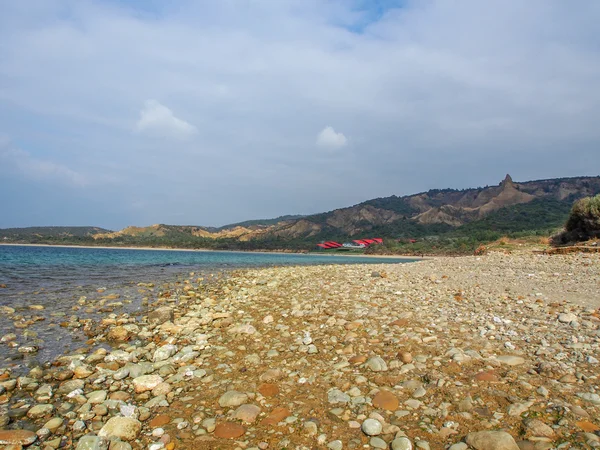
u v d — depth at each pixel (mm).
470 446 3498
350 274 19047
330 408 4449
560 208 128750
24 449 3719
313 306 10406
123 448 3734
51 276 22297
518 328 6957
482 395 4430
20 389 5289
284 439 3838
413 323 7762
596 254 19641
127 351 7176
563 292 10242
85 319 10164
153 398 4910
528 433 3596
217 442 3830
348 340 6930
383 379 5121
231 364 6188
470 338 6527
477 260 21812
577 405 4035
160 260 49094
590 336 6227
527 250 27125
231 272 27125
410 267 20969
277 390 5008
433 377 4973
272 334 7852
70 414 4496
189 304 12953
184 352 6770
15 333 8516
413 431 3836
